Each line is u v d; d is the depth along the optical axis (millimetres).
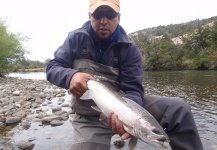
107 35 960
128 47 991
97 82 860
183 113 893
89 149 880
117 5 951
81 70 994
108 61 988
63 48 1014
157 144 646
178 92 4031
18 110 2344
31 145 1365
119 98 784
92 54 992
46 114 2104
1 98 3057
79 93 867
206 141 1505
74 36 1010
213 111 2479
